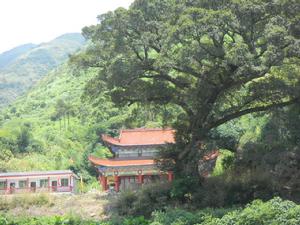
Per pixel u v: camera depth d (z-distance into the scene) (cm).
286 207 1892
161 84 3111
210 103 3023
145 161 4806
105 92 3244
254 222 1858
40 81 16000
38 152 8362
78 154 8019
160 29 2778
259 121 3978
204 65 2773
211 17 2428
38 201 3544
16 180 5406
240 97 3228
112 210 3039
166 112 3384
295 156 3272
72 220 2680
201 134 3047
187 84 3114
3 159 7675
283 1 2470
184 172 2988
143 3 2917
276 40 2370
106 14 2889
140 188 3216
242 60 2405
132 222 2475
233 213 2036
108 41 2948
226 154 4044
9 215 3130
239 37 2919
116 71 2783
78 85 12400
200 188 2928
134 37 2912
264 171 3145
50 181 5522
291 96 2964
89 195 3866
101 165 4847
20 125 9788
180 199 2898
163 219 2320
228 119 3120
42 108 12031
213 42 2645
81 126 9375
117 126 7931
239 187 2872
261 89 2883
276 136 3553
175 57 2642
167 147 3169
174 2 2891
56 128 9681
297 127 3331
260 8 2455
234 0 2472
